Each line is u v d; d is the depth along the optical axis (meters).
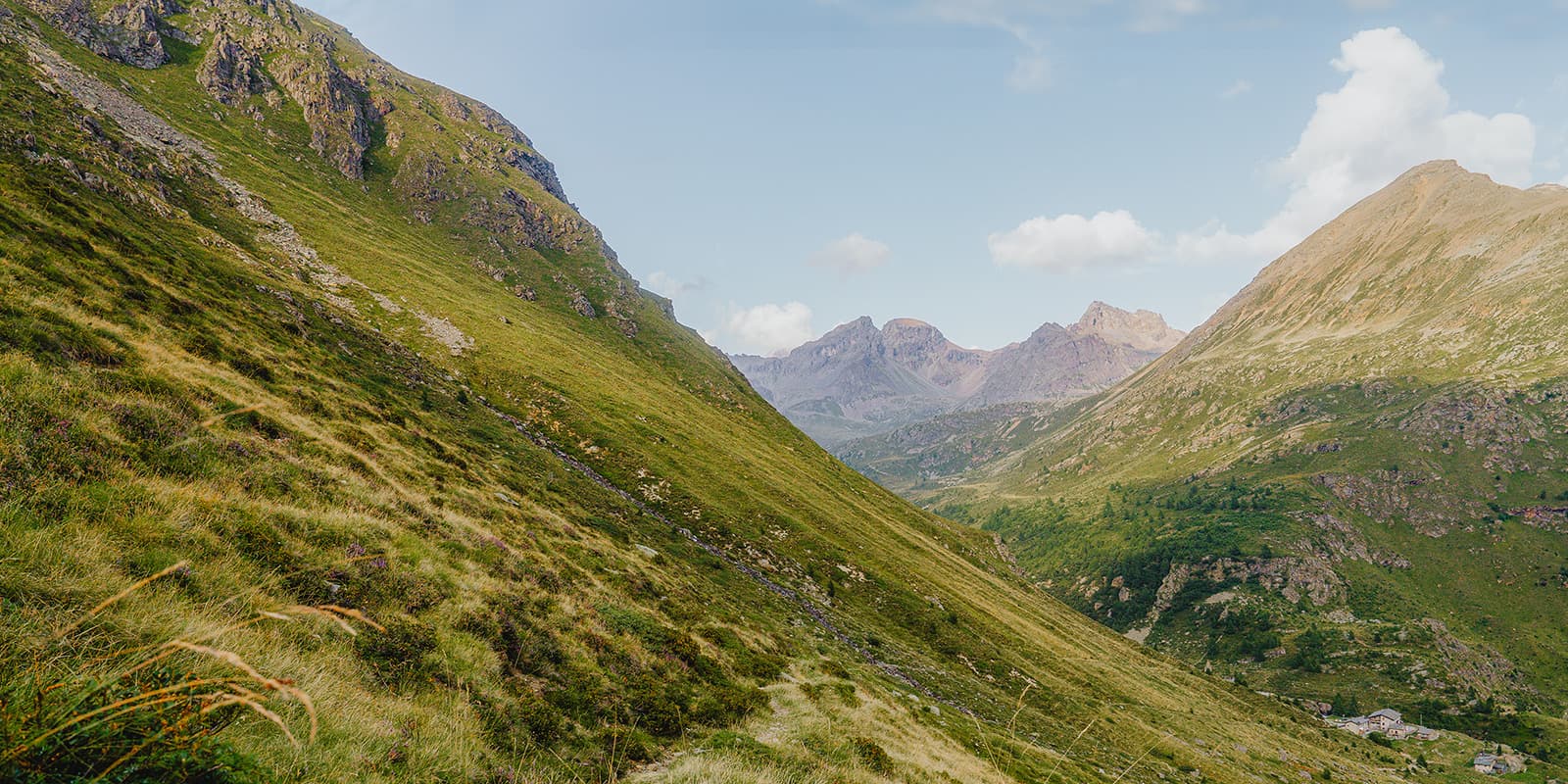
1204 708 119.81
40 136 80.69
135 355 26.30
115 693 6.07
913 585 97.44
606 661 24.30
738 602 57.09
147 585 12.34
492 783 13.09
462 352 106.69
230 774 6.98
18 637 8.09
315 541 19.78
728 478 103.88
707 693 26.12
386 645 16.47
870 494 178.88
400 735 12.33
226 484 19.97
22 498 12.62
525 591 26.36
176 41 193.25
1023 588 170.62
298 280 100.31
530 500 51.91
